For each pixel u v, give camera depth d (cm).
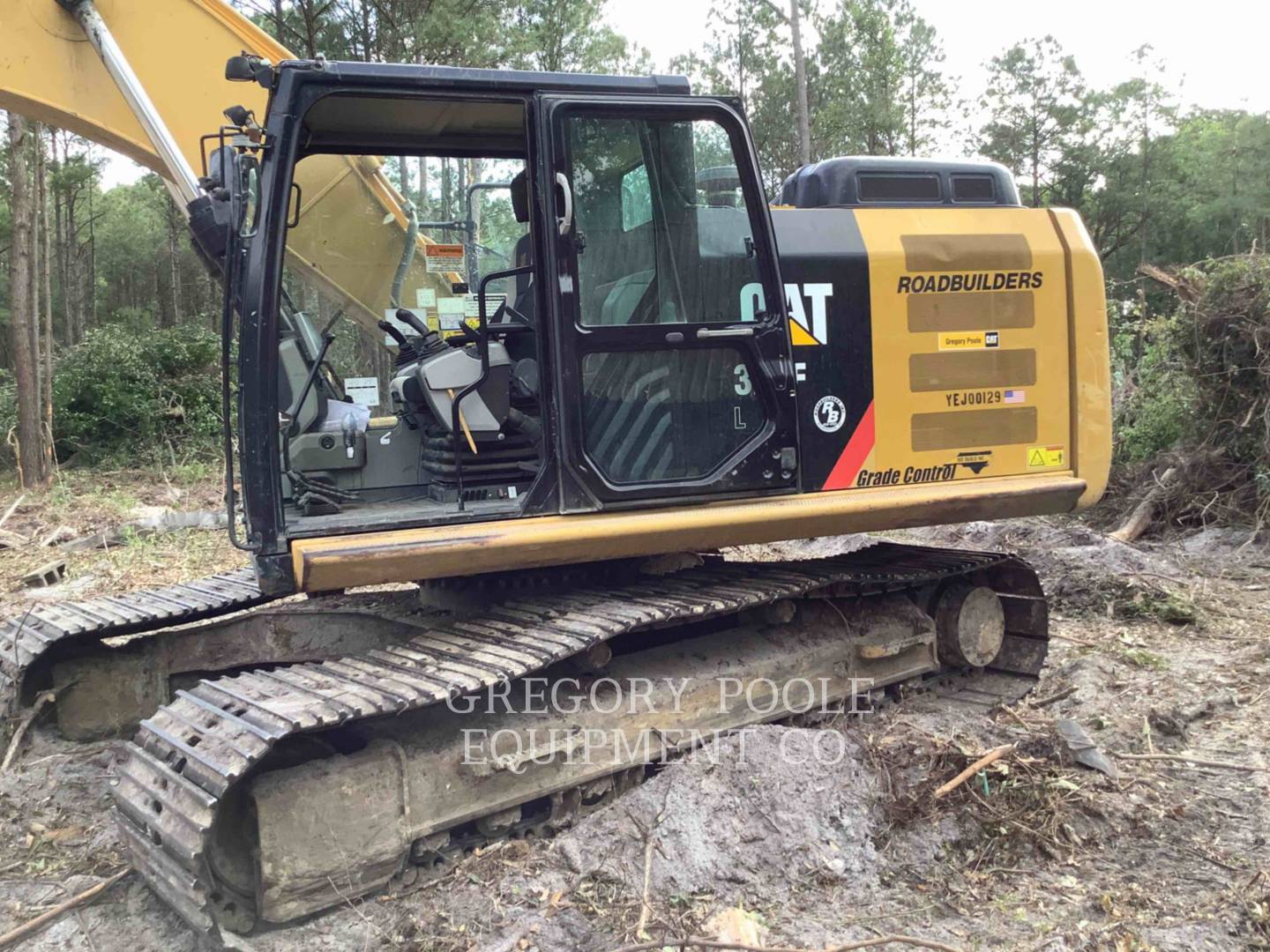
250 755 289
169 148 462
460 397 374
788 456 397
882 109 2489
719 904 331
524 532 352
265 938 312
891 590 498
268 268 333
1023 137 3030
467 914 323
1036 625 532
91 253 3697
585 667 390
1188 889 343
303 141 436
